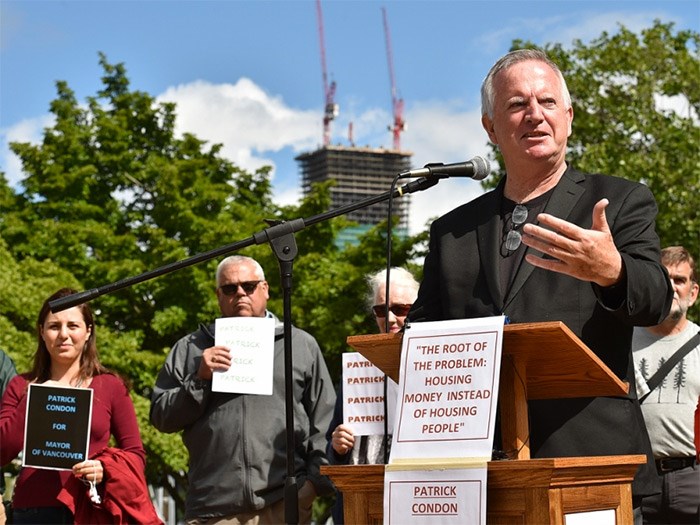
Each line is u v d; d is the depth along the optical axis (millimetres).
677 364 5523
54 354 5250
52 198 21844
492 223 3414
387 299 3250
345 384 5168
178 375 5906
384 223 20094
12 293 17953
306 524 5715
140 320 20984
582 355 2705
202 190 21469
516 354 2781
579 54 19047
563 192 3348
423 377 2750
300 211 20922
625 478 2824
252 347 5617
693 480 5402
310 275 19812
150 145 23531
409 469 2697
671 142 17984
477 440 2637
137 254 21656
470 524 2590
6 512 4996
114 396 5277
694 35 19469
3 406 5281
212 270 20125
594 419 3148
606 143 18141
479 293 3324
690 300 5637
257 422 5691
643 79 18719
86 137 22375
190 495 5754
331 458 5199
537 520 2549
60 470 4992
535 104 3352
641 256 3127
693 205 17297
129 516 4984
